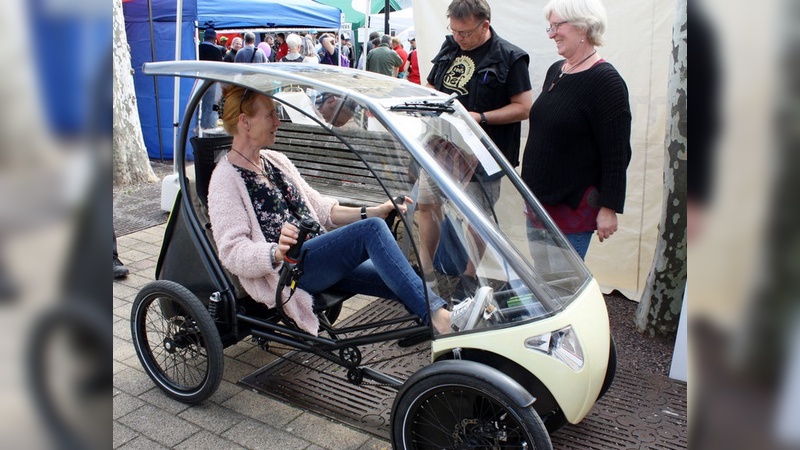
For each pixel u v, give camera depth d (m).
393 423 2.36
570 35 3.14
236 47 11.12
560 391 2.21
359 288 2.96
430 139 2.53
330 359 2.76
